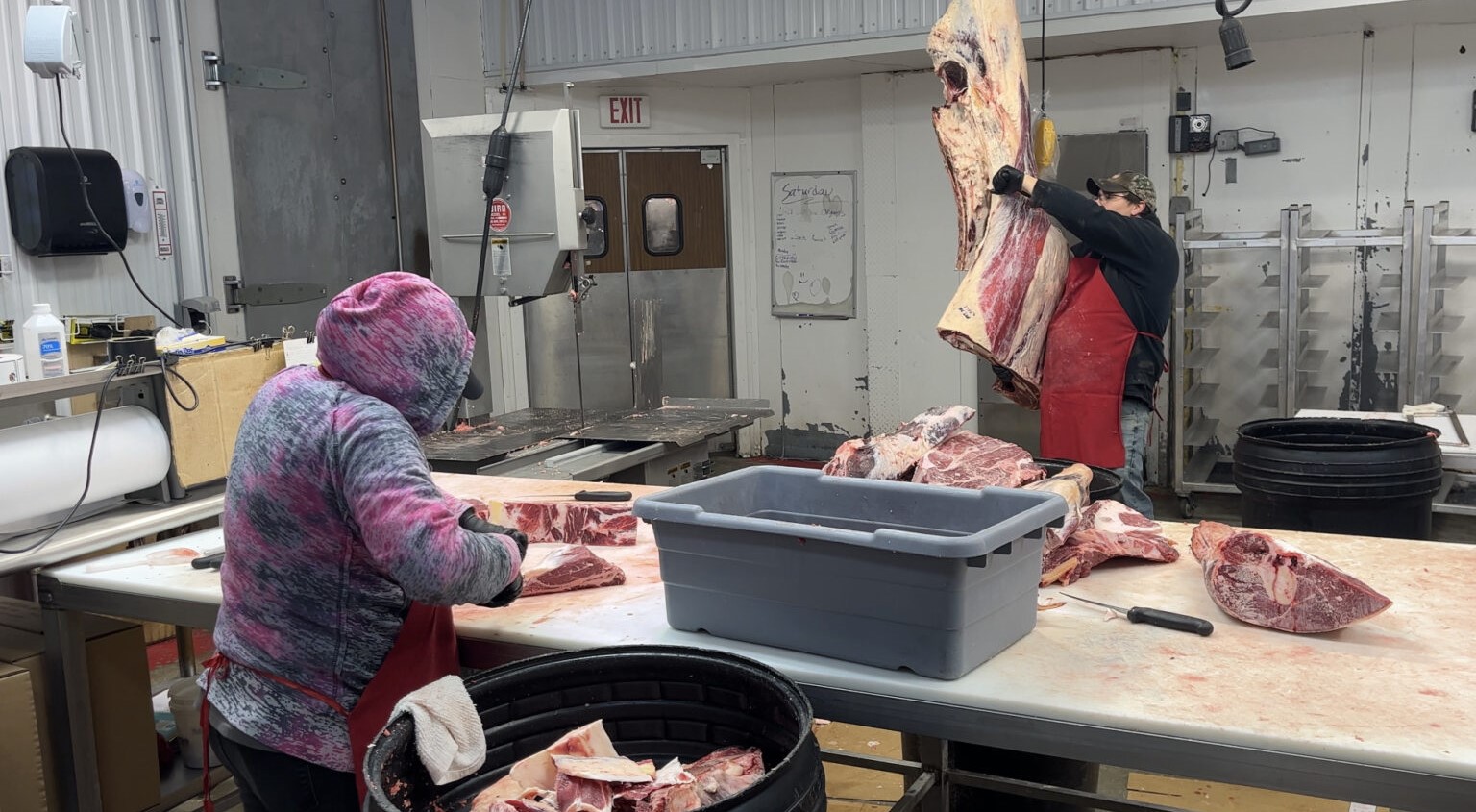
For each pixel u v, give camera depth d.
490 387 6.00
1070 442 3.26
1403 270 4.88
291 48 4.91
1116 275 3.21
